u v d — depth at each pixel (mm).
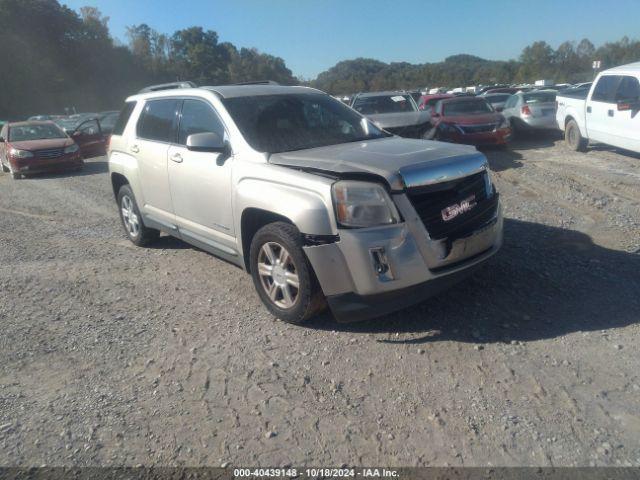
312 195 3947
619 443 2861
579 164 10750
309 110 5340
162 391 3590
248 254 4820
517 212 7199
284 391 3508
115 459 2961
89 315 4848
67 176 14211
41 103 62625
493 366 3627
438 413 3191
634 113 10242
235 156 4742
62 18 65250
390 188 3787
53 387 3705
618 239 5906
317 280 4094
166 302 5062
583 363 3588
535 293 4648
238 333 4340
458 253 4004
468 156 4273
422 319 4348
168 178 5629
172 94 5805
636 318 4117
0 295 5426
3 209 9961
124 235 7598
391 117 11430
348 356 3887
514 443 2906
